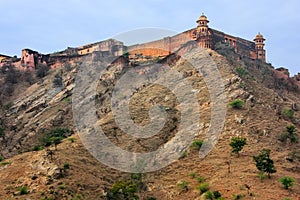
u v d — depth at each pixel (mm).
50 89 167000
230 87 128500
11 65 192500
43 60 190125
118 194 91562
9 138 144375
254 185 88000
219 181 91750
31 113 156625
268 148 103812
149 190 96625
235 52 169625
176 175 100000
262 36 183375
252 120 113812
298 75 177625
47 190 90625
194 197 89500
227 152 103125
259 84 143500
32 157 104062
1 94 173125
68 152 106938
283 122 116688
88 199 90188
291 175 92875
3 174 98688
